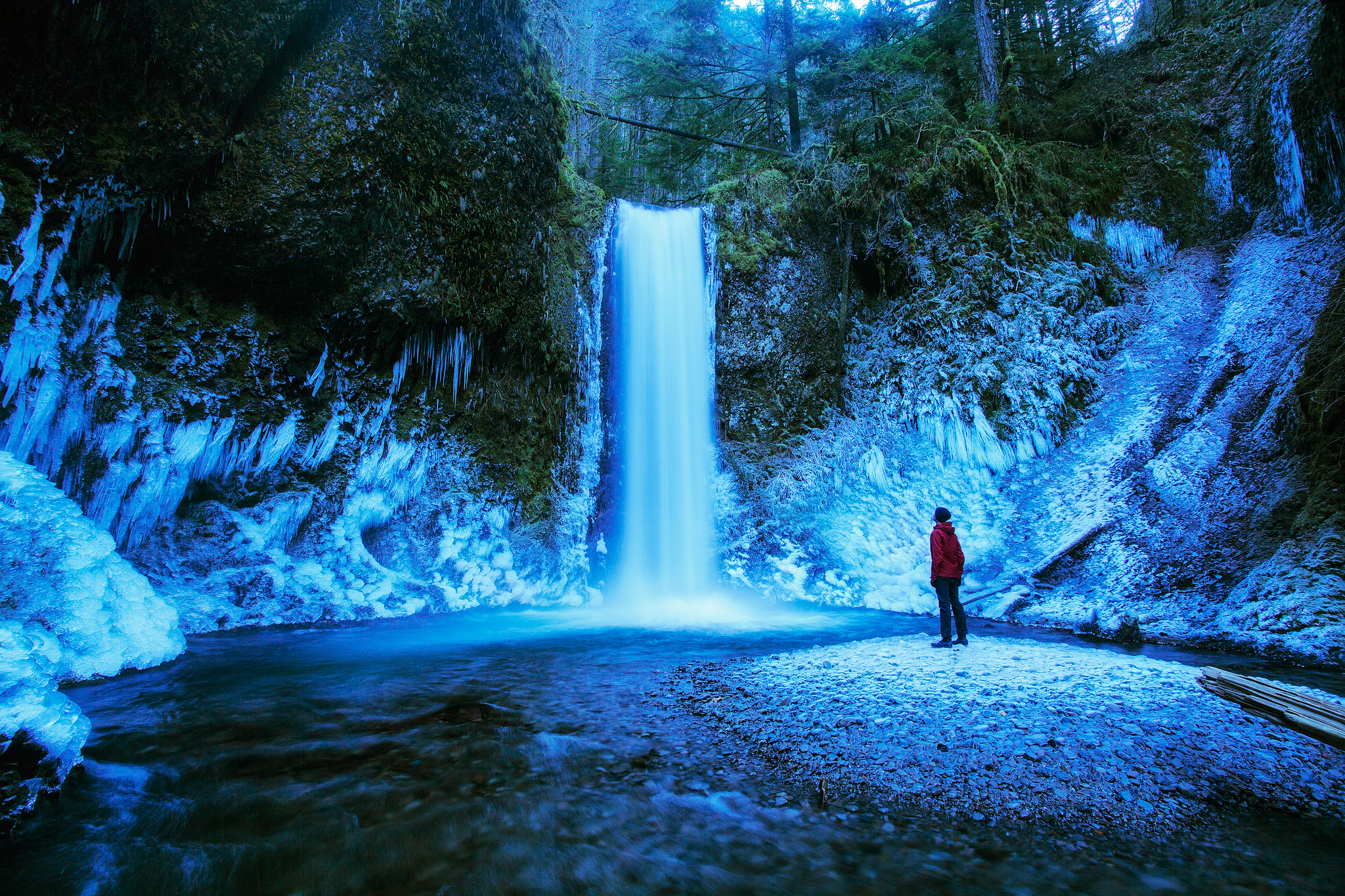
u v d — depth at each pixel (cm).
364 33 850
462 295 1034
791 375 1391
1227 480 893
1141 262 1362
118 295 788
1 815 286
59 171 697
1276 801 311
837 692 486
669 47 1855
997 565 1002
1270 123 1296
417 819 295
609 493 1272
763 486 1286
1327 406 795
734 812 303
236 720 435
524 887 245
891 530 1156
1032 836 280
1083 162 1474
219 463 880
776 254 1419
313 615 879
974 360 1240
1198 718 411
